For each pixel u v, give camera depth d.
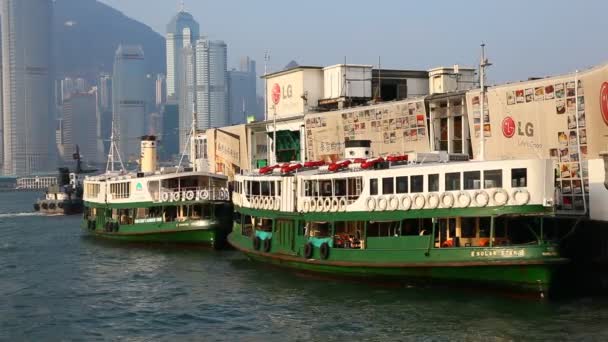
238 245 47.81
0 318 35.31
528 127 41.16
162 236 56.88
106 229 63.56
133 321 34.09
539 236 33.06
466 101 45.44
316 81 68.00
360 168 38.72
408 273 35.28
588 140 37.88
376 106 54.50
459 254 33.06
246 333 31.14
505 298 33.09
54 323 34.16
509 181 32.09
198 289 40.62
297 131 65.25
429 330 29.45
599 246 36.75
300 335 30.17
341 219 38.62
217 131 77.12
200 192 54.69
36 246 65.06
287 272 43.56
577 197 38.06
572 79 38.28
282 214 42.75
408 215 35.28
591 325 29.09
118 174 69.50
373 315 32.16
